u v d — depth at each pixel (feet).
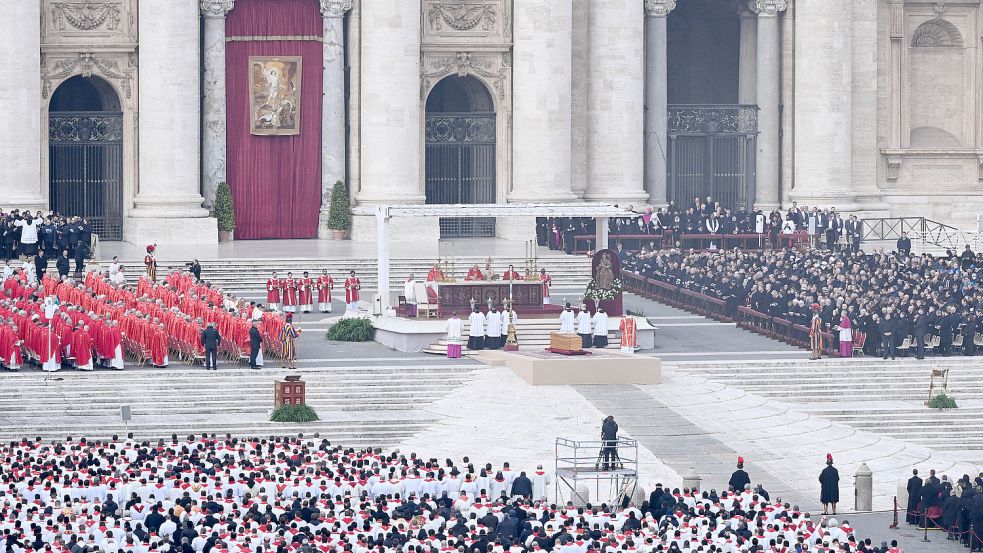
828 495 583.17
